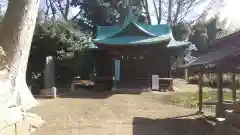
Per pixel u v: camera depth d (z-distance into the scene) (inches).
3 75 357.4
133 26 852.6
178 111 517.3
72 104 570.6
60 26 966.4
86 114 471.2
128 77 873.5
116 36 864.3
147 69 873.5
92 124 399.5
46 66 861.8
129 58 879.7
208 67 447.5
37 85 926.4
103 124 401.1
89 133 350.0
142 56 876.0
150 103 604.1
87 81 959.6
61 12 1700.3
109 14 1421.0
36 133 345.4
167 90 850.1
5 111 297.0
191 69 508.1
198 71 477.1
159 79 853.8
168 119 444.8
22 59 416.8
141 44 780.6
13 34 404.2
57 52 922.1
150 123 412.8
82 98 671.8
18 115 320.8
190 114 489.1
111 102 607.8
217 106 423.2
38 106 535.2
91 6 1382.9
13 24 405.4
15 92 370.9
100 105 564.4
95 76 962.7
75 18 1510.8
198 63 396.8
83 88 889.5
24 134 326.6
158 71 878.4
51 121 412.5
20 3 407.2
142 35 853.8
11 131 293.0
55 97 685.9
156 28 966.4
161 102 621.3
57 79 979.3
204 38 1644.9
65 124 395.9
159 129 376.5
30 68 939.3
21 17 410.0
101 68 950.4
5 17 415.5
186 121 428.5
